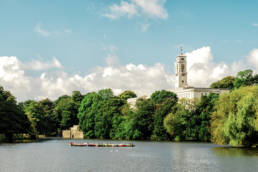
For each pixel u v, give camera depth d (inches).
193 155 3501.5
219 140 4151.1
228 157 3213.6
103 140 7012.8
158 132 6446.9
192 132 6008.9
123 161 3043.8
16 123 5615.2
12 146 4753.9
